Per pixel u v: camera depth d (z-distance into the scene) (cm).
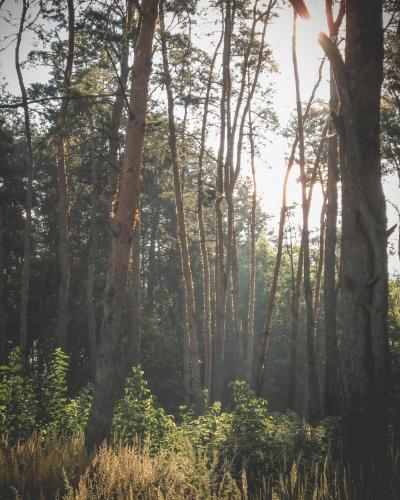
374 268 721
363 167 730
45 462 801
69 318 3750
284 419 1103
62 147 2561
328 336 1808
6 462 798
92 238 3244
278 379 4288
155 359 3588
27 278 2539
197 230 3825
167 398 3634
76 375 3562
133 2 1175
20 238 3688
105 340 1114
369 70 727
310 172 2716
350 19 734
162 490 679
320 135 2619
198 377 2134
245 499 602
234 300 2738
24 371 1580
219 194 2362
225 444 855
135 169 1162
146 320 3709
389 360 720
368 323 720
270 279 4575
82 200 3506
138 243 2831
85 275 3781
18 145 3938
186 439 923
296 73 2158
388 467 671
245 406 1001
